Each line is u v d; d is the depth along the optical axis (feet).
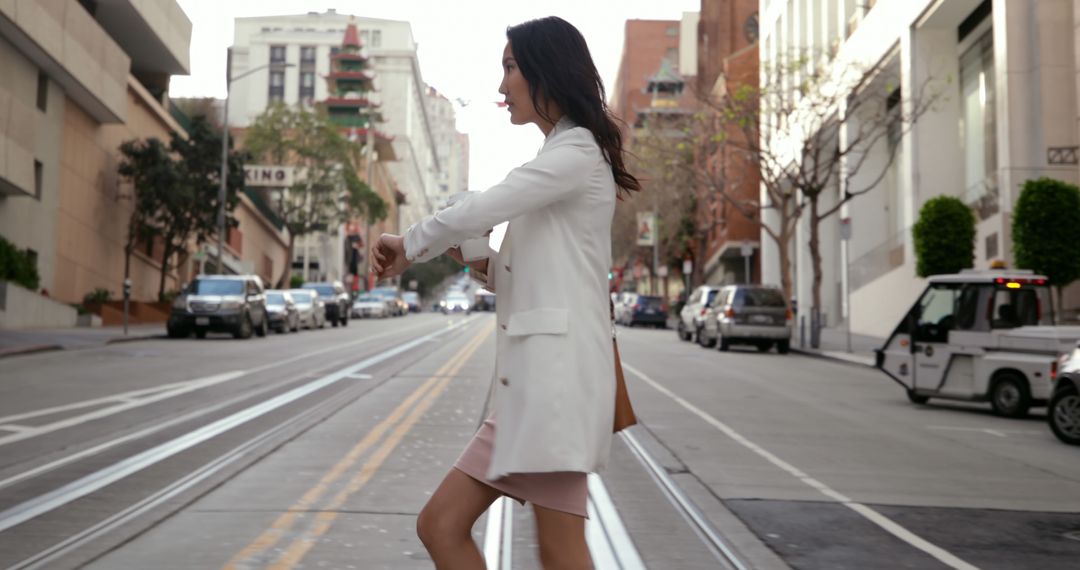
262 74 432.66
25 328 96.94
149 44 144.05
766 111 105.19
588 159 7.97
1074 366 34.09
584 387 7.84
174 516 19.52
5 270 96.58
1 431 31.04
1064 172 80.89
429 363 65.00
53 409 37.04
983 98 102.01
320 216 199.82
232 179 144.77
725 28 217.36
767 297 90.99
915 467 28.27
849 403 46.73
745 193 190.60
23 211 106.11
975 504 22.94
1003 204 83.66
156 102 148.77
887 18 114.42
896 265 112.06
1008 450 32.48
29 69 103.35
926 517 21.29
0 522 18.67
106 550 16.70
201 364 62.28
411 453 27.63
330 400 41.11
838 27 134.31
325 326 150.71
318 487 22.59
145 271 151.94
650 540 18.42
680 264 242.78
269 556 16.58
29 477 23.30
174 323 97.86
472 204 7.78
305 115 197.36
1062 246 66.64
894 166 128.16
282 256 266.77
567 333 7.84
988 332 43.52
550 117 8.48
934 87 107.76
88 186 125.29
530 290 7.95
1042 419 42.27
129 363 62.23
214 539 17.70
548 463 7.64
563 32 8.44
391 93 464.65
